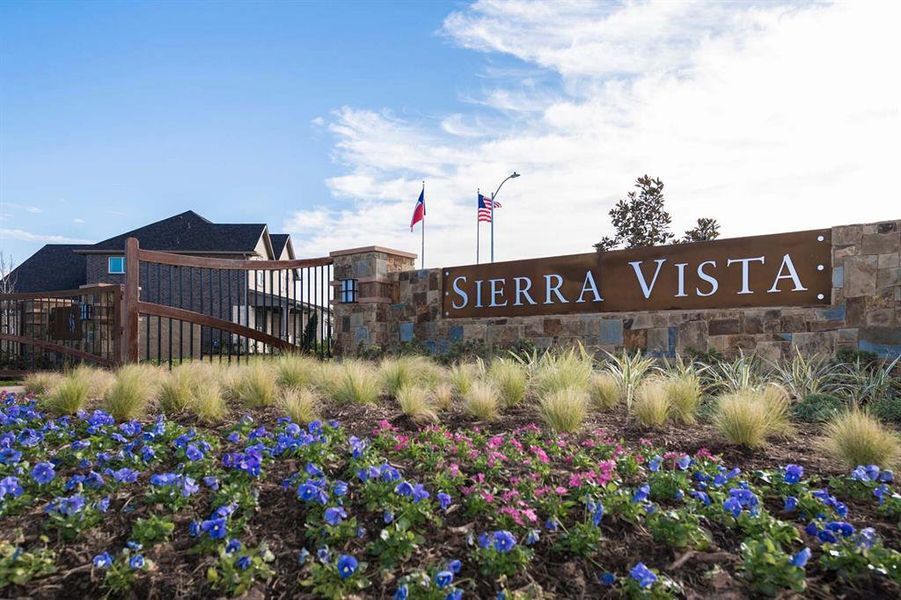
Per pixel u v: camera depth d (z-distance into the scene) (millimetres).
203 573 2846
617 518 3316
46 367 12602
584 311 9898
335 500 3416
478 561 2916
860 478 3584
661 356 9133
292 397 5551
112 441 4500
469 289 11031
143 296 27359
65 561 2930
